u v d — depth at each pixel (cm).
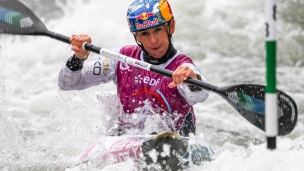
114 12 4172
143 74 1862
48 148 2077
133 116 1864
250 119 1703
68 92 2062
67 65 1872
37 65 3650
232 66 3597
